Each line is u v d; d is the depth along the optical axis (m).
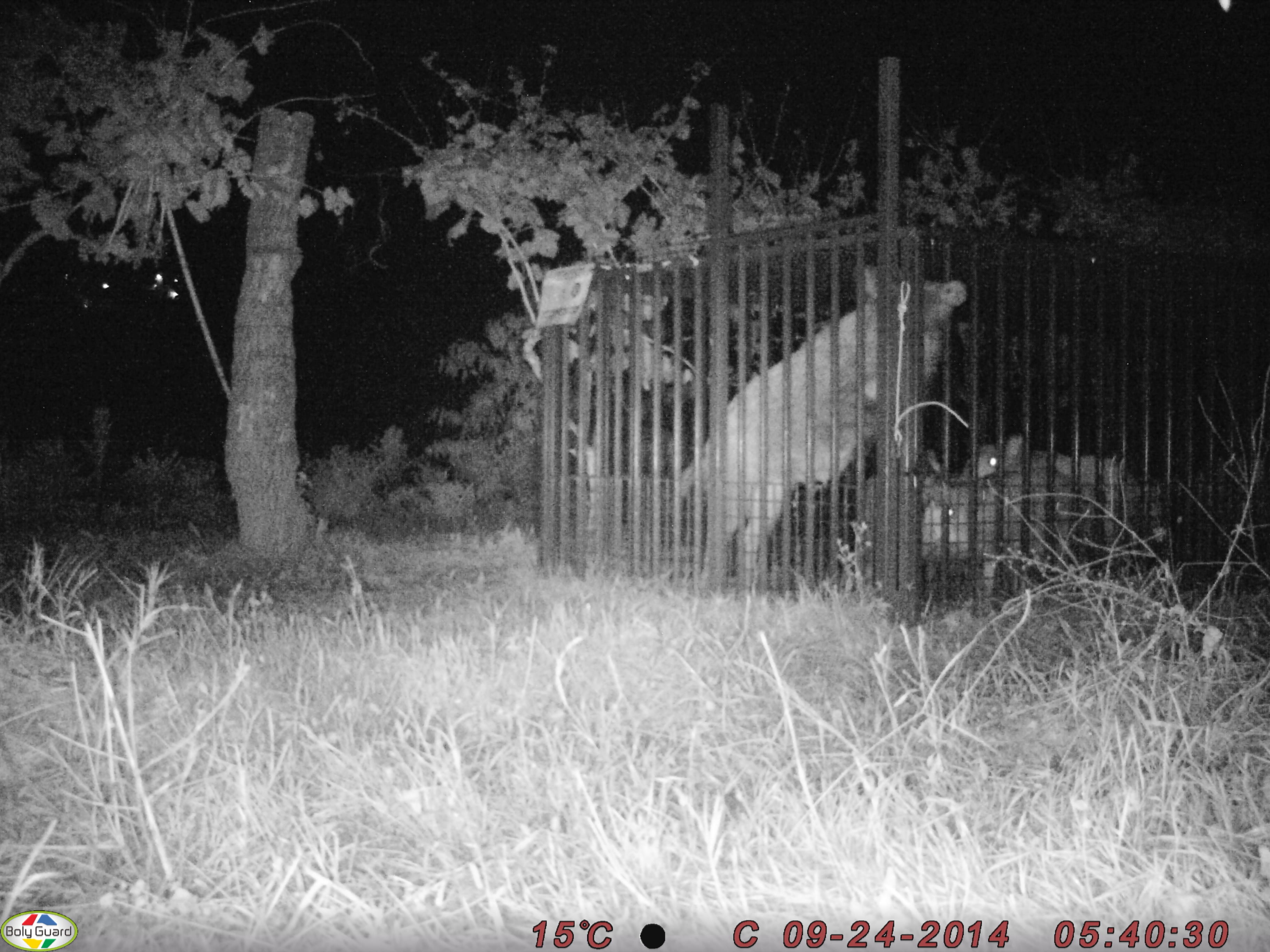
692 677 4.84
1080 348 7.26
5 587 6.88
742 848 3.20
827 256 7.41
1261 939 2.87
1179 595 5.74
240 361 10.25
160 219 10.10
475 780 3.75
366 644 5.65
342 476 14.18
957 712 4.24
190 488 14.57
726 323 7.49
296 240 10.48
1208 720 4.21
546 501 8.80
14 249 12.58
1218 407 8.34
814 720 4.04
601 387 8.56
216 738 3.93
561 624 5.89
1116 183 11.80
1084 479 8.07
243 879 3.08
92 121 10.41
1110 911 2.97
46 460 13.80
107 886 3.06
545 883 3.02
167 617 6.08
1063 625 5.79
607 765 3.79
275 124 10.35
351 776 3.71
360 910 2.87
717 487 7.49
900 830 3.27
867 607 6.27
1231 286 7.89
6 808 3.52
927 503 7.48
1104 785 3.64
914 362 6.41
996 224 12.28
